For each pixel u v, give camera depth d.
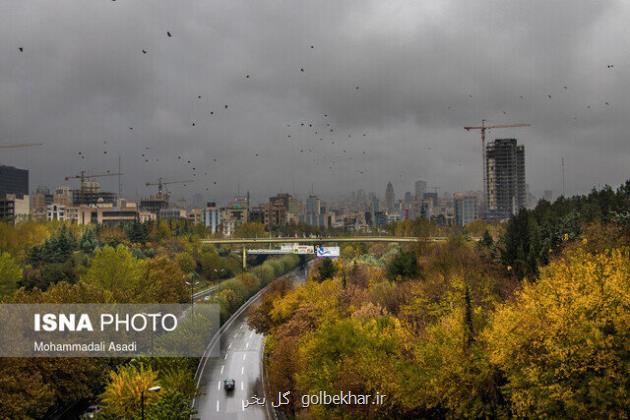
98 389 79.50
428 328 59.53
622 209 93.69
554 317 44.19
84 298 80.69
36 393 57.94
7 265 104.94
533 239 86.94
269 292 117.19
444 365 50.03
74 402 75.00
